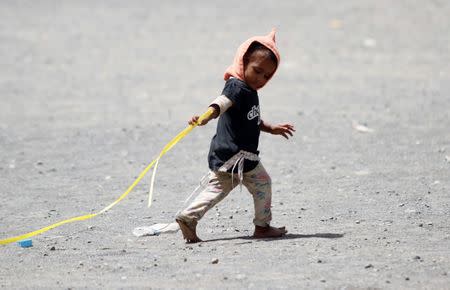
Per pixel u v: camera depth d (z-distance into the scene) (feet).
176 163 112.57
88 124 144.15
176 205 89.04
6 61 224.94
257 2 313.94
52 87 187.32
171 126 140.46
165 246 72.08
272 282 59.88
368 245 69.67
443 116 139.74
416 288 57.93
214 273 62.54
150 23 282.56
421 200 86.94
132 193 95.71
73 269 65.46
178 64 213.66
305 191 93.76
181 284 60.13
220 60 217.15
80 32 270.05
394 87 173.58
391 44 232.32
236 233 76.48
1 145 128.06
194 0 328.49
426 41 233.96
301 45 234.17
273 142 125.39
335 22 265.13
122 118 149.18
